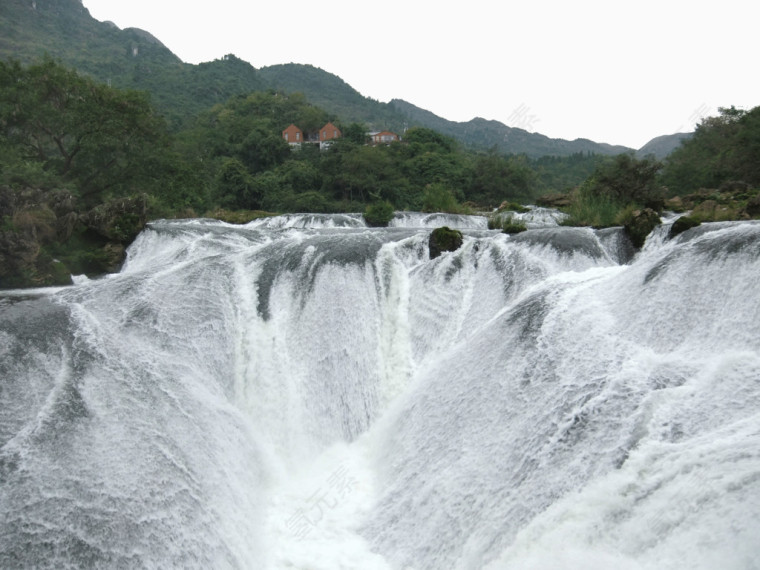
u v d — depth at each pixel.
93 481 10.30
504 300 16.61
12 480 9.77
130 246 25.39
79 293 16.36
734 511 7.10
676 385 9.91
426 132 111.50
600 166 41.78
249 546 11.52
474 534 10.15
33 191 24.38
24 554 9.03
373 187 80.00
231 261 18.17
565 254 18.14
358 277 17.50
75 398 11.79
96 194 41.12
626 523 8.10
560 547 8.45
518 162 89.75
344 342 16.34
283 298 17.20
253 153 95.12
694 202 34.72
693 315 11.30
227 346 16.03
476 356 13.57
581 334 12.14
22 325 13.91
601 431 9.66
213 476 12.03
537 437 10.53
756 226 12.16
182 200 46.88
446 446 12.27
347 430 15.27
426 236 19.67
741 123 58.59
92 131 37.41
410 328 17.09
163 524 10.38
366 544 11.66
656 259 13.03
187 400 13.35
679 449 8.46
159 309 15.70
